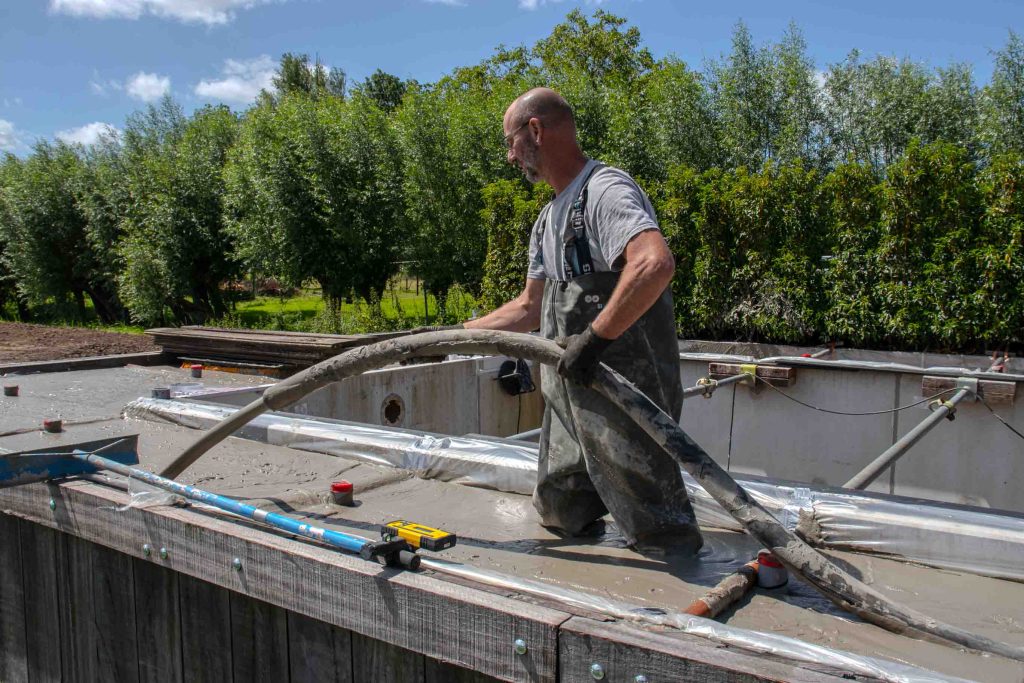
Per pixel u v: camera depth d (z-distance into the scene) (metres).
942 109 13.77
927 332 8.12
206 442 2.68
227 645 2.30
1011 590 2.02
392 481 3.08
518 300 2.57
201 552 2.22
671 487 2.15
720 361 6.65
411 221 17.36
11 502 2.86
